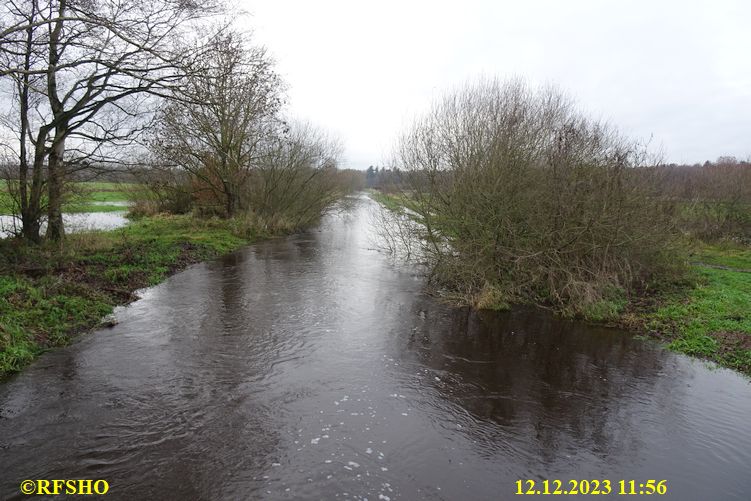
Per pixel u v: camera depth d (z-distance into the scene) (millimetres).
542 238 12484
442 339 9641
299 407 6414
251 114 22922
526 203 12562
